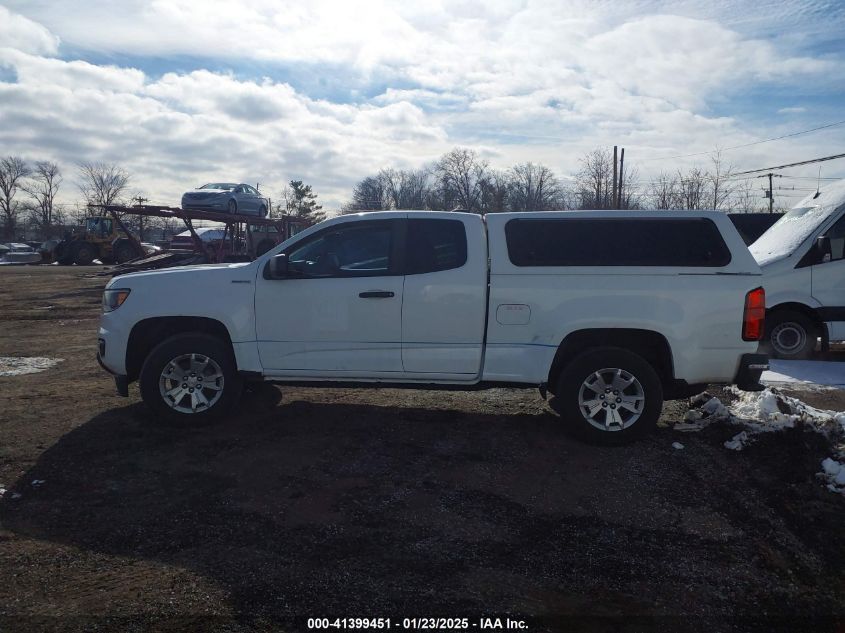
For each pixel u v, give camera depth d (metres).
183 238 29.31
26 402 6.91
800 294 9.12
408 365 5.86
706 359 5.56
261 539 3.96
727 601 3.38
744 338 5.53
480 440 5.79
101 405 6.80
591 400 5.65
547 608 3.30
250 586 3.44
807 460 5.19
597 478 4.97
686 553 3.87
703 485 4.85
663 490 4.75
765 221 16.52
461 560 3.75
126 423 6.16
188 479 4.86
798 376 8.38
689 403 7.02
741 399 7.00
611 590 3.47
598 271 5.62
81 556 3.73
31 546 3.83
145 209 21.64
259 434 5.88
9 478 4.82
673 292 5.54
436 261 5.84
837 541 4.02
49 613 3.16
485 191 56.78
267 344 5.98
